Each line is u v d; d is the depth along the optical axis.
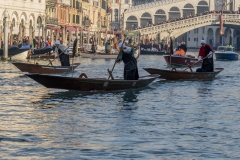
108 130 21.56
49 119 23.67
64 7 115.44
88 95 31.33
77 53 86.00
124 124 22.81
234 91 35.44
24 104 27.86
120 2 186.62
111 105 27.86
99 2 144.25
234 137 20.66
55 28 104.25
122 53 33.59
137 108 27.08
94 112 25.59
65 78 31.02
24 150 18.44
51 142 19.53
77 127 22.02
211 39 170.50
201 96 32.41
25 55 66.62
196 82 40.88
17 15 90.81
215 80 43.28
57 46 45.25
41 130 21.38
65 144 19.30
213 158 17.81
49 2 105.25
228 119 24.34
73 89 31.73
